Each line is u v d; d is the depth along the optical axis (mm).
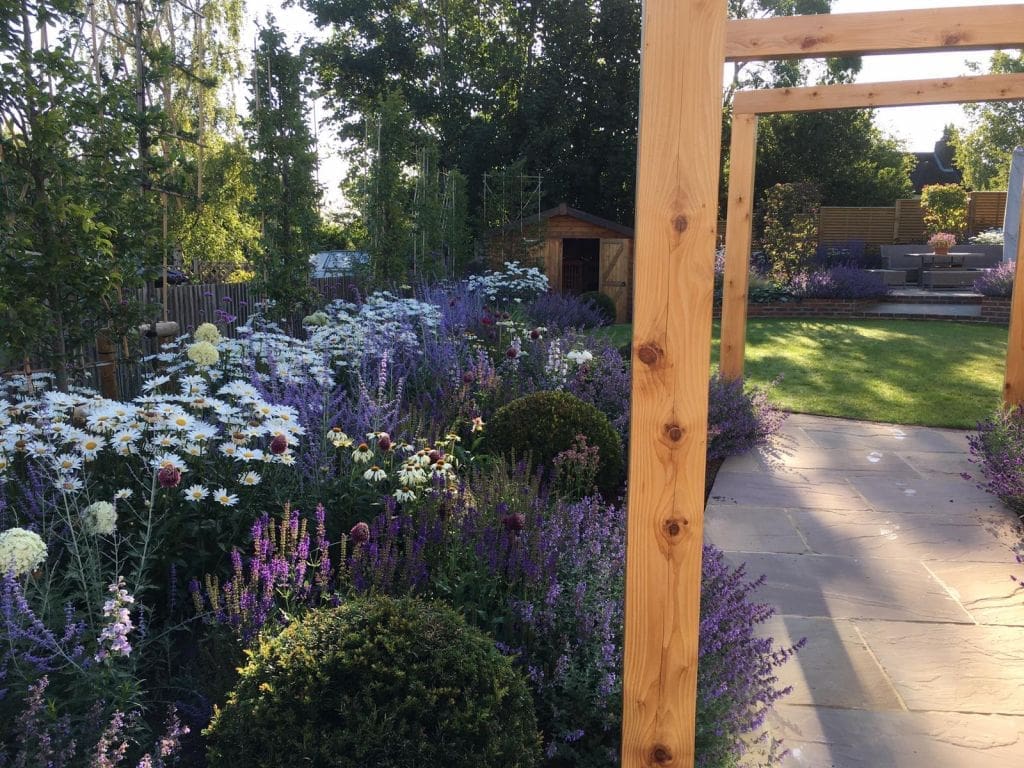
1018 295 5422
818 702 2713
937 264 17328
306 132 7285
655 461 1617
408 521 2975
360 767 1804
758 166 23766
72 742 1852
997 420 5227
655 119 1538
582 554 2947
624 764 1721
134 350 4867
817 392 8000
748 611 2742
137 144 4578
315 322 6254
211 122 17172
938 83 5734
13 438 2896
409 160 12922
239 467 3303
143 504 2949
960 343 10633
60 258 3613
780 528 4426
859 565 3895
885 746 2465
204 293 7234
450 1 23734
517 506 3332
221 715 1976
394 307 6609
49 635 2059
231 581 2854
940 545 4137
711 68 1516
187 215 13891
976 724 2574
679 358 1586
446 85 22078
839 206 23891
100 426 3021
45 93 3555
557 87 20031
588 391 6078
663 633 1661
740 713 2336
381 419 4039
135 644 2449
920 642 3119
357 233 11305
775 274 16016
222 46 17312
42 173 3676
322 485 3359
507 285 11500
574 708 2379
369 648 1971
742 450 5980
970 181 33156
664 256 1565
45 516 2795
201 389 3539
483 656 2043
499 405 5648
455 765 1839
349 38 23953
